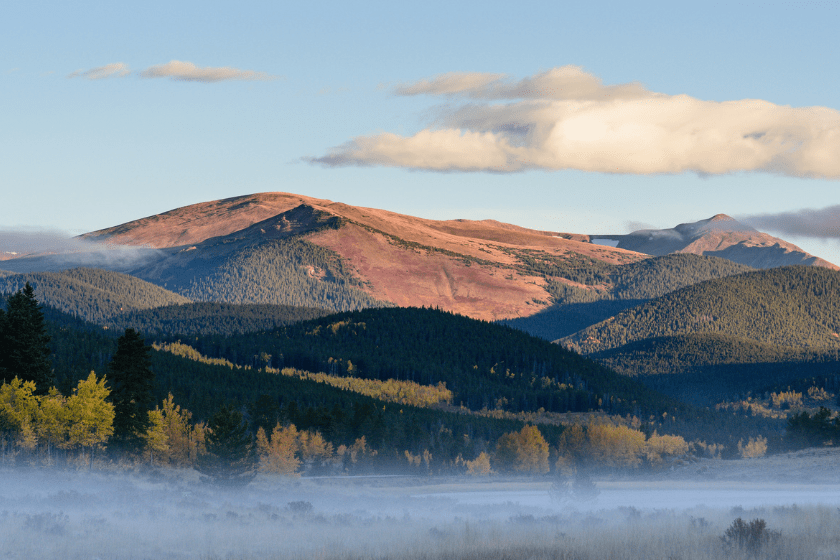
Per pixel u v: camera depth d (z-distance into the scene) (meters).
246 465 97.06
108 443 103.31
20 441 90.69
